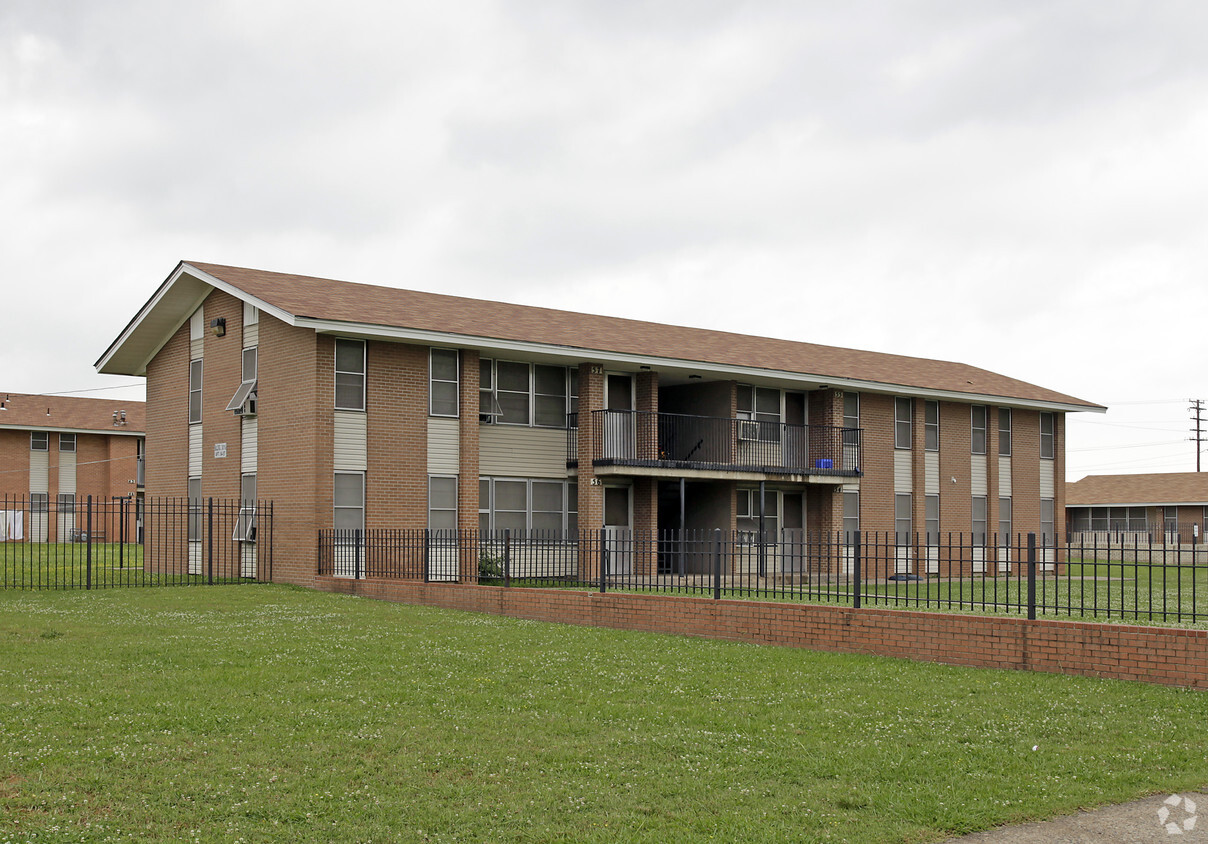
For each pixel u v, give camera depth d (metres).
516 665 12.32
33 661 12.27
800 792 7.54
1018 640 12.30
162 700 10.13
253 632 15.05
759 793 7.50
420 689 10.82
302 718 9.45
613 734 9.05
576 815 7.02
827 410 32.66
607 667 12.27
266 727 9.12
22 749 8.32
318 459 23.59
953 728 9.33
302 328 24.23
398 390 24.92
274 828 6.74
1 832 6.58
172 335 29.98
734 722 9.49
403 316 25.06
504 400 27.31
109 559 35.50
